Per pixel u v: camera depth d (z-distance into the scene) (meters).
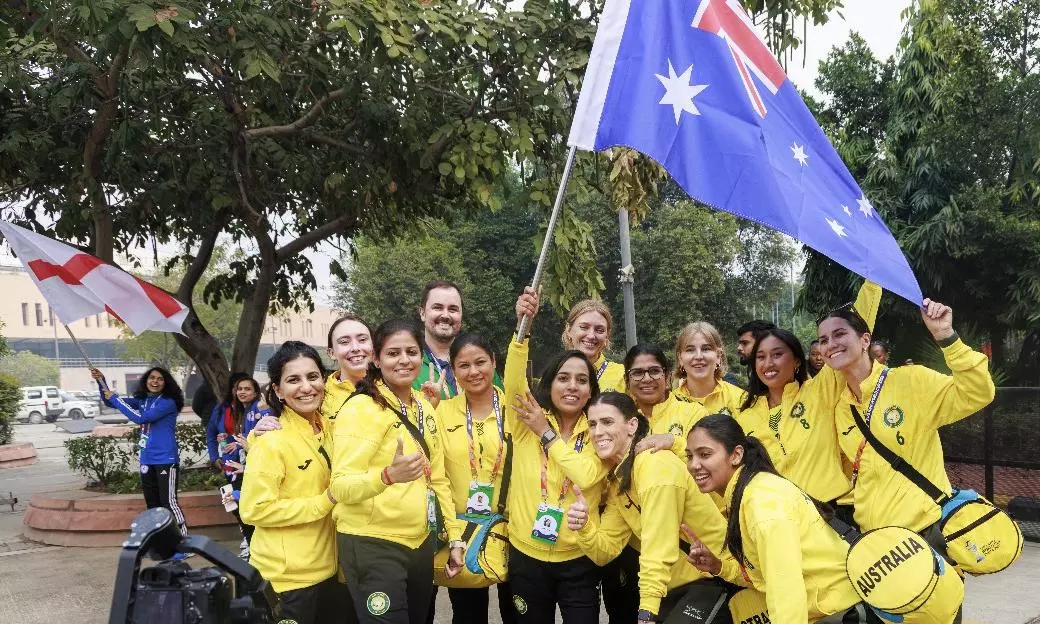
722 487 3.37
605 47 4.04
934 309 3.88
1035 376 13.89
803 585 3.00
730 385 4.91
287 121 9.30
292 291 12.50
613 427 3.86
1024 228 11.17
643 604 3.47
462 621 4.31
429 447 4.04
